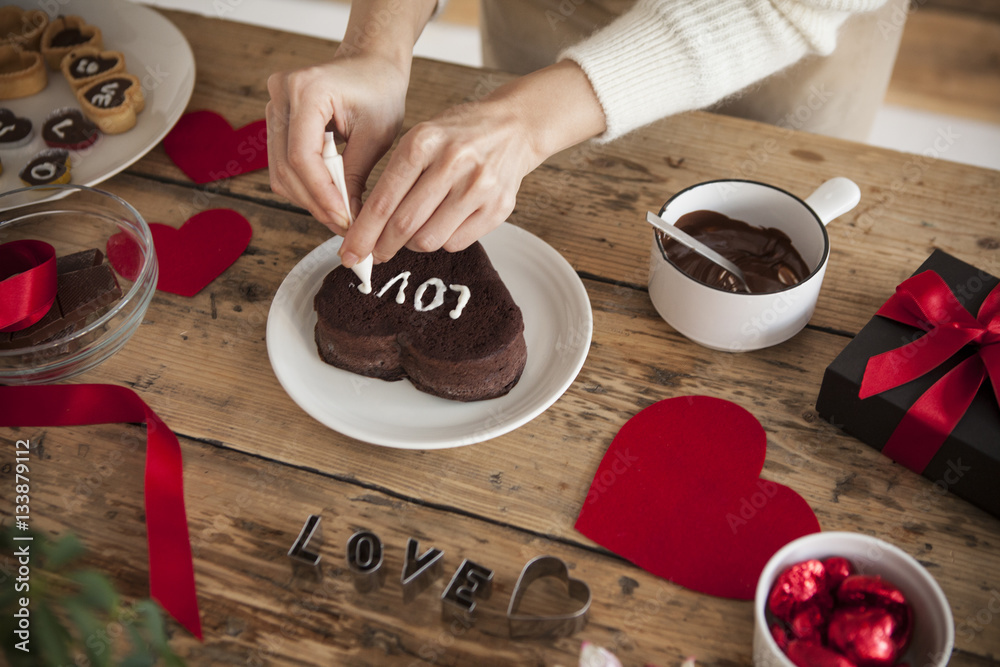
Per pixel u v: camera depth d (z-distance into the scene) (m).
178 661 0.59
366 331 0.72
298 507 0.69
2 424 0.73
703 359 0.75
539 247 0.79
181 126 0.91
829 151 0.87
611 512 0.68
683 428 0.72
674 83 0.78
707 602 0.65
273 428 0.73
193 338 0.77
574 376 0.72
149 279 0.76
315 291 0.78
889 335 0.70
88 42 0.96
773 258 0.76
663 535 0.67
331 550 0.67
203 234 0.83
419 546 0.67
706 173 0.86
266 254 0.82
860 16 0.90
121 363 0.76
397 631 0.64
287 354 0.74
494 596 0.66
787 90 0.96
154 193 0.86
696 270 0.75
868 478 0.69
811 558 0.62
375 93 0.76
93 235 0.82
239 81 0.95
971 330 0.68
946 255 0.74
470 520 0.69
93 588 0.59
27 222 0.82
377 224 0.70
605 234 0.83
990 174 0.84
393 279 0.75
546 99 0.76
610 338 0.77
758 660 0.61
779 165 0.86
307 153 0.70
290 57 0.97
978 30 1.87
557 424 0.73
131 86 0.90
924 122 1.72
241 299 0.79
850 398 0.69
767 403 0.73
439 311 0.73
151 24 0.97
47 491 0.70
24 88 0.95
